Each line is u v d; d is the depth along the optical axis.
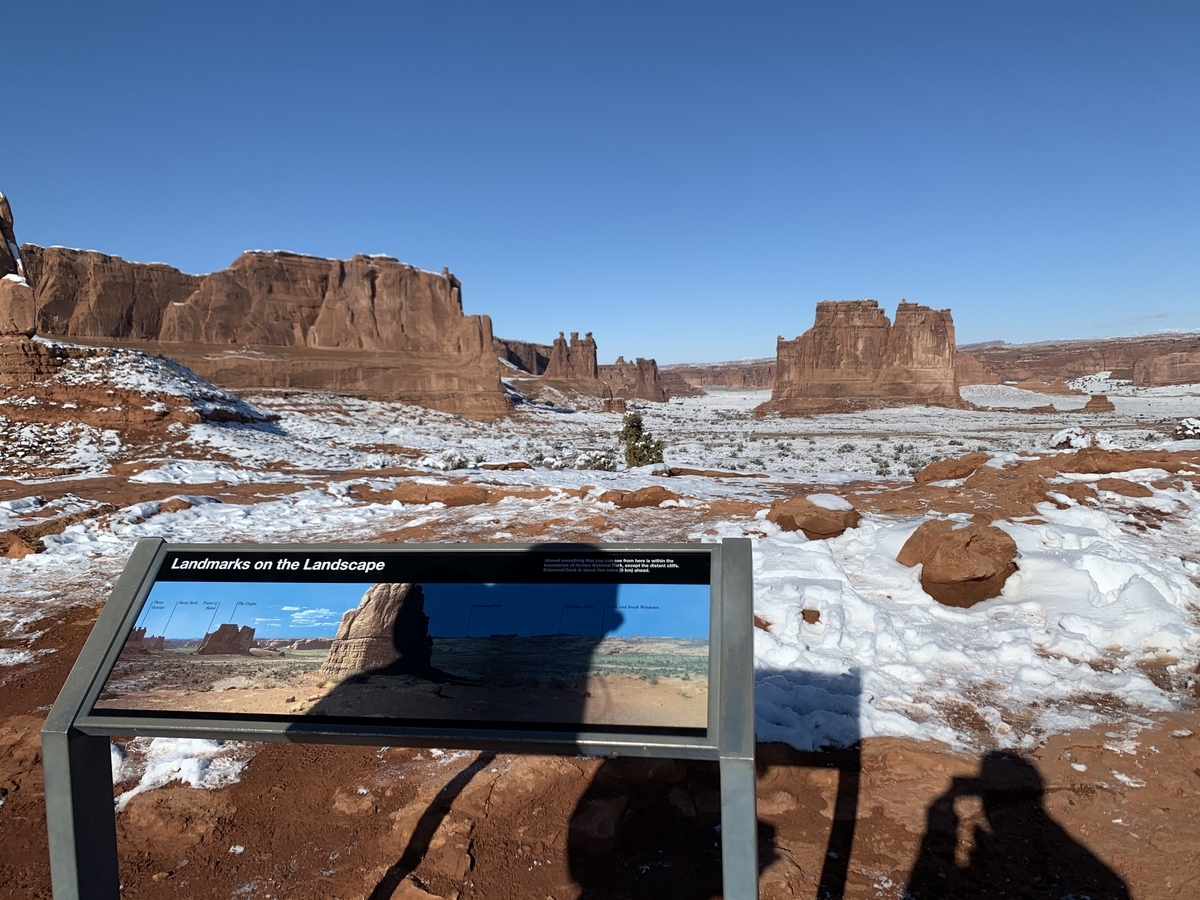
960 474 13.73
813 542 8.89
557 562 2.84
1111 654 5.91
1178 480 11.12
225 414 30.84
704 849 3.72
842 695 5.14
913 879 3.43
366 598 2.86
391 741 2.52
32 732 5.36
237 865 3.73
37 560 10.34
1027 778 4.16
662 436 70.06
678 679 2.48
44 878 3.78
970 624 6.59
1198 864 3.43
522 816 3.99
